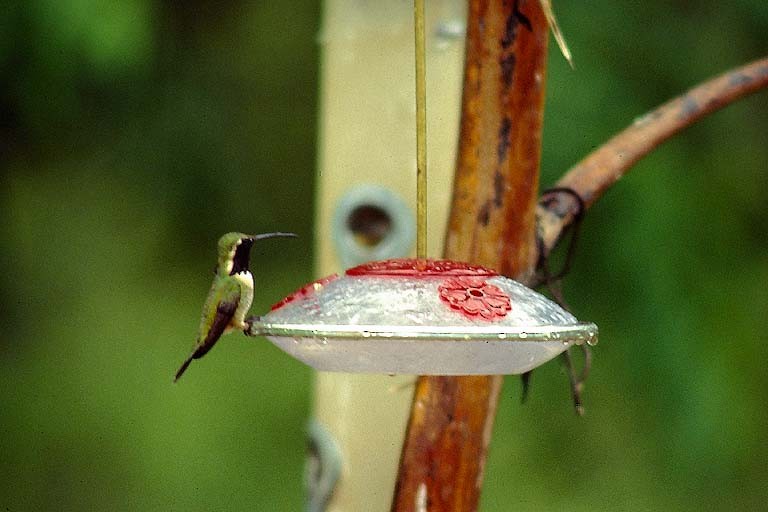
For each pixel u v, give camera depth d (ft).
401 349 19.97
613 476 42.98
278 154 45.32
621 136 27.09
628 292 37.68
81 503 46.88
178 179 44.50
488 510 43.52
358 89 32.53
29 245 46.11
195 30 44.34
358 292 20.74
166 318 47.19
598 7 37.52
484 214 24.52
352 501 32.58
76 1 38.58
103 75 39.81
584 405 42.63
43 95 40.27
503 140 24.39
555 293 25.84
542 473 43.88
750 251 38.42
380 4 32.37
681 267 37.65
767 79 27.78
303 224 45.57
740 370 38.34
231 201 44.96
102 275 46.44
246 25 45.34
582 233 37.65
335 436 32.76
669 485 42.01
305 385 47.91
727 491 40.86
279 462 46.68
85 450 47.37
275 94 45.50
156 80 43.52
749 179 38.52
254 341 48.42
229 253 26.63
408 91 32.22
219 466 46.70
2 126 42.78
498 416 44.21
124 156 44.11
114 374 47.62
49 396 47.80
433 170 31.50
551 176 35.65
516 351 20.16
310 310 20.66
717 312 37.93
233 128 44.88
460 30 31.45
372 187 32.30
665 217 37.42
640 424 40.86
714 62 37.81
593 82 36.68
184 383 47.75
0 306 46.85
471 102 24.32
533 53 24.23
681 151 38.24
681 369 37.93
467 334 19.49
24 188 44.96
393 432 32.50
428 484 24.76
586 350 26.05
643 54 37.40
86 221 45.50
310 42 45.70
